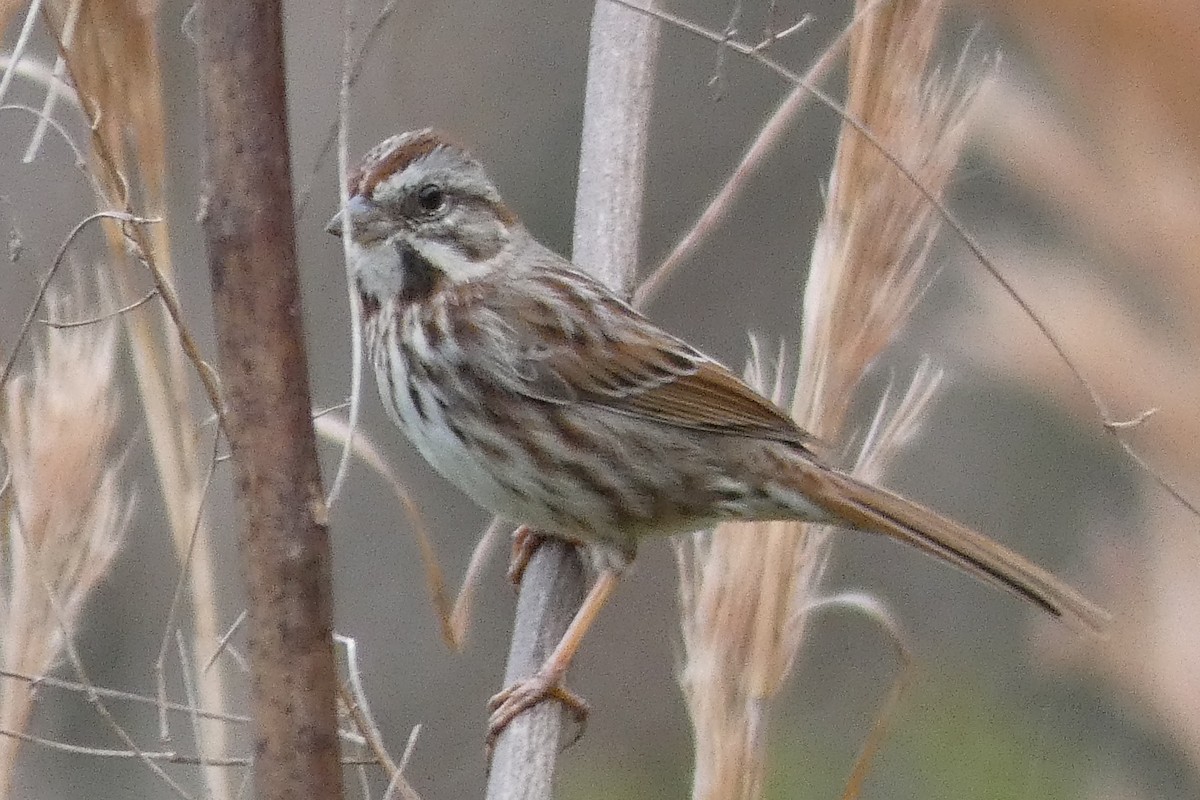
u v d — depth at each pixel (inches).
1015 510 525.3
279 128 191.5
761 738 304.2
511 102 552.7
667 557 570.3
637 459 374.3
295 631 199.2
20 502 310.8
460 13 544.1
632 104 370.0
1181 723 285.1
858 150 302.4
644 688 557.9
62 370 314.3
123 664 468.8
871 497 361.7
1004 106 259.6
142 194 311.0
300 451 197.0
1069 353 259.6
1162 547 289.6
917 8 296.7
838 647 538.0
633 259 374.6
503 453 374.9
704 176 577.6
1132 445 274.2
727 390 374.6
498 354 370.9
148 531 464.8
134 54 298.7
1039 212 375.2
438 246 372.5
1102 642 293.0
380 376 381.7
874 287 305.3
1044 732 466.9
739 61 567.2
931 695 511.8
